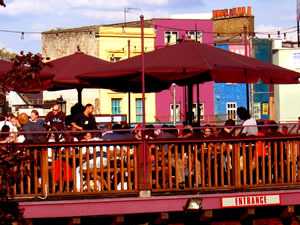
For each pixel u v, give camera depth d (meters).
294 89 50.25
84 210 12.21
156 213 12.87
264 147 13.07
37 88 14.79
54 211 12.09
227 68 13.91
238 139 12.91
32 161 8.55
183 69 13.85
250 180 13.03
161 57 14.41
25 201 12.09
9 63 15.67
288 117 50.25
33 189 13.02
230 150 13.20
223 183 12.91
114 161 12.52
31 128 13.60
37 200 12.16
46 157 12.27
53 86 17.41
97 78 14.38
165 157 13.42
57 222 12.98
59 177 12.39
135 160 12.62
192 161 13.32
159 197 12.47
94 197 12.38
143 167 12.59
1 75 8.30
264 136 13.02
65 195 12.34
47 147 12.24
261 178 13.88
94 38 52.53
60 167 12.31
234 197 12.69
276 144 13.12
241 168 13.59
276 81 14.48
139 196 12.48
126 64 14.59
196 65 13.95
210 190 12.89
